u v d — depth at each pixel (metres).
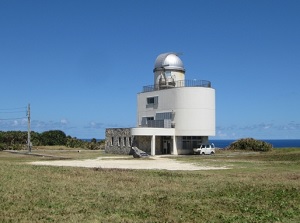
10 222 12.94
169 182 23.58
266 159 47.31
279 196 18.67
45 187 20.33
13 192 18.48
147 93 68.19
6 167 30.95
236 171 31.75
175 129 61.97
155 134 60.34
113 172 29.14
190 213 14.86
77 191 19.38
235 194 19.20
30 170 28.95
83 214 14.25
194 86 61.34
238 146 76.88
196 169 34.12
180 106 61.59
